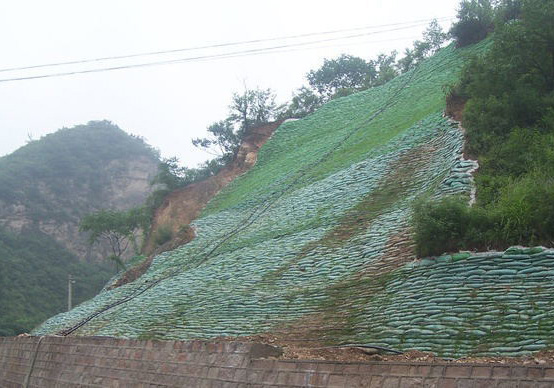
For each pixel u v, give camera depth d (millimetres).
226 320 19938
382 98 44500
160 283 30297
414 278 16156
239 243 30281
